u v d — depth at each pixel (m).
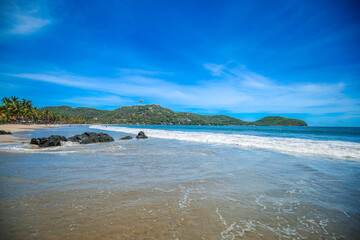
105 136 21.52
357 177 7.04
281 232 3.49
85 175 7.02
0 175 6.90
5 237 3.12
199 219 3.89
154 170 7.89
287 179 6.76
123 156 11.30
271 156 11.30
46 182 6.12
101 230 3.40
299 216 4.12
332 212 4.33
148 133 36.75
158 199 4.86
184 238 3.22
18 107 101.12
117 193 5.23
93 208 4.28
